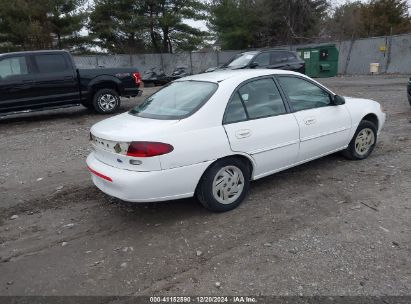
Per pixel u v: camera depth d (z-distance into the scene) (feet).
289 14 113.50
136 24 110.93
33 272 11.31
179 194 13.28
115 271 11.12
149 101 16.10
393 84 56.44
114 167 13.35
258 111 14.92
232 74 15.56
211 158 13.47
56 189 17.70
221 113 13.87
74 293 10.27
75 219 14.64
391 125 27.45
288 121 15.58
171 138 12.75
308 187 16.42
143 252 12.03
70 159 22.61
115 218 14.52
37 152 24.53
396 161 19.24
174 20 112.78
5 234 13.71
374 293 9.73
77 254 12.15
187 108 13.88
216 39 126.93
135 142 12.46
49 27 99.66
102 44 114.73
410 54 78.33
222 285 10.28
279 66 46.55
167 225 13.67
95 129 14.42
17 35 95.71
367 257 11.22
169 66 107.86
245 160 14.71
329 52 79.66
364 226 12.94
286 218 13.75
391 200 14.79
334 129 17.43
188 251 11.96
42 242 13.03
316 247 11.83
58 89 35.01
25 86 33.47
